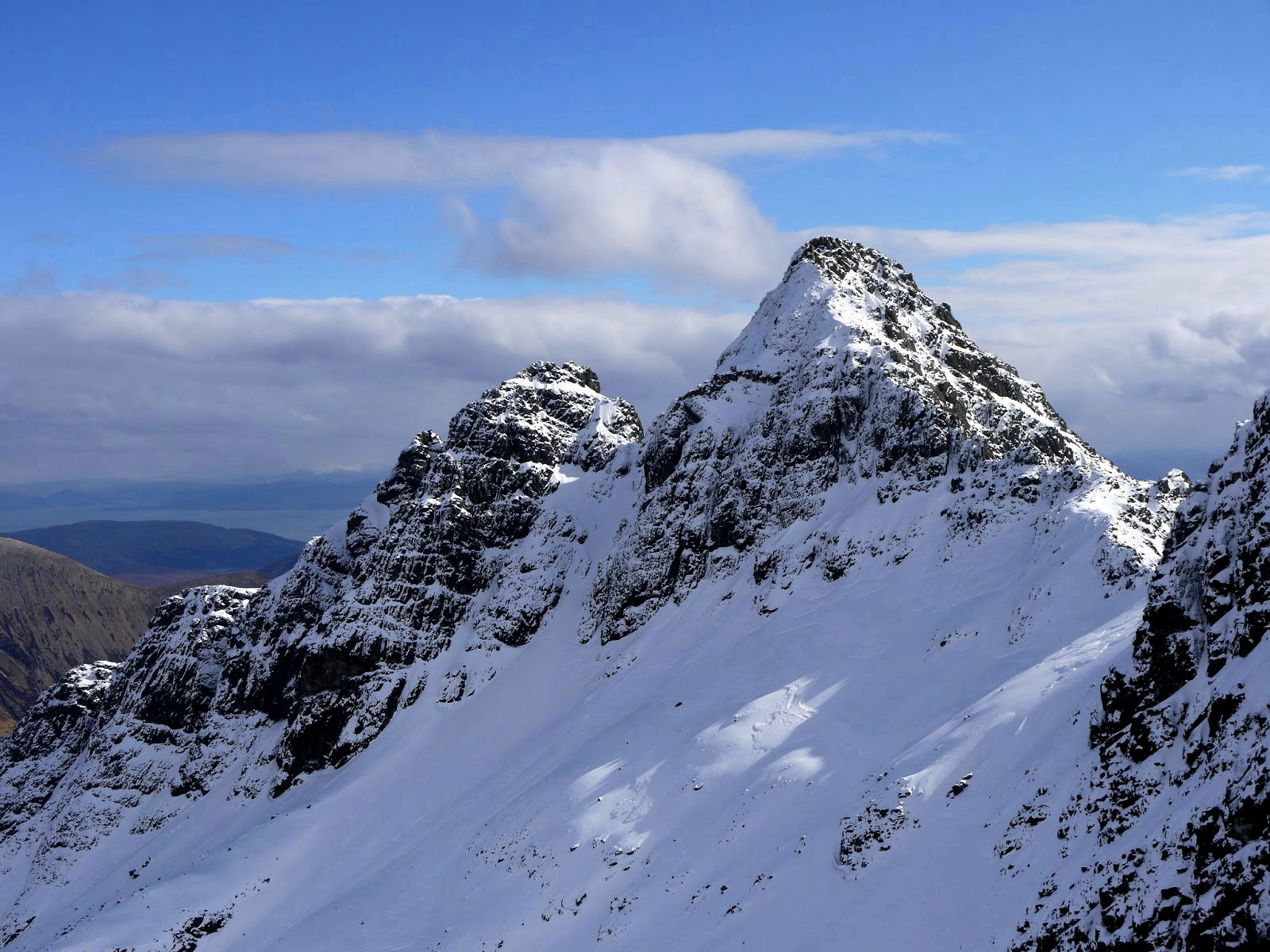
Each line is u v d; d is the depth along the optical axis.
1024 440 142.25
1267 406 73.31
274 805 170.88
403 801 152.25
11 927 179.25
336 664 178.00
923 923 72.25
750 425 168.12
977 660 104.19
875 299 178.25
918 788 85.62
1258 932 50.72
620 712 138.62
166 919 138.75
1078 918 62.06
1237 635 67.75
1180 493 114.00
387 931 112.75
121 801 197.75
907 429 144.50
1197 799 60.50
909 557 129.75
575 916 100.56
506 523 191.62
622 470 192.88
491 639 177.12
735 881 91.00
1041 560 112.75
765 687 119.69
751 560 152.62
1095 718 77.56
